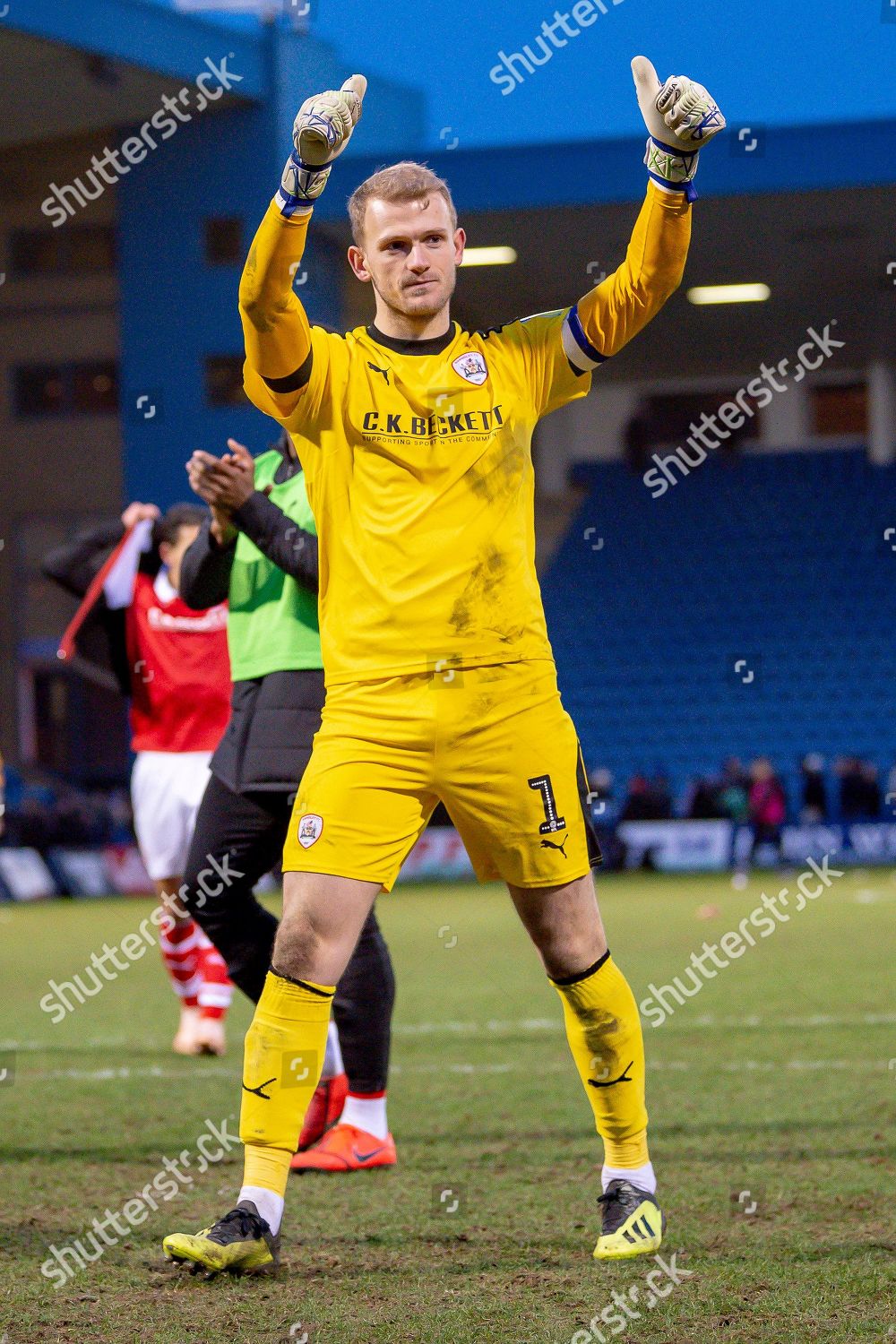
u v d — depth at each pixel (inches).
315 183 131.1
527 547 142.9
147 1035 320.5
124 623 288.4
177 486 965.2
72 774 1398.9
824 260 1032.2
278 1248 141.9
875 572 1305.4
